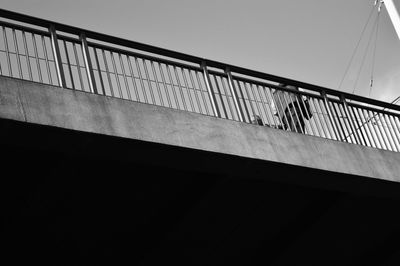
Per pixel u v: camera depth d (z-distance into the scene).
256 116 13.43
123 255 14.27
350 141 14.95
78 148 10.97
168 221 13.70
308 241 15.42
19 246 13.08
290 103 15.21
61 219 12.93
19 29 11.45
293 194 14.43
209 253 14.87
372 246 16.77
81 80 11.49
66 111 10.77
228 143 12.33
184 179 13.09
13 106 10.27
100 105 11.23
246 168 12.57
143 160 11.66
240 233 14.79
